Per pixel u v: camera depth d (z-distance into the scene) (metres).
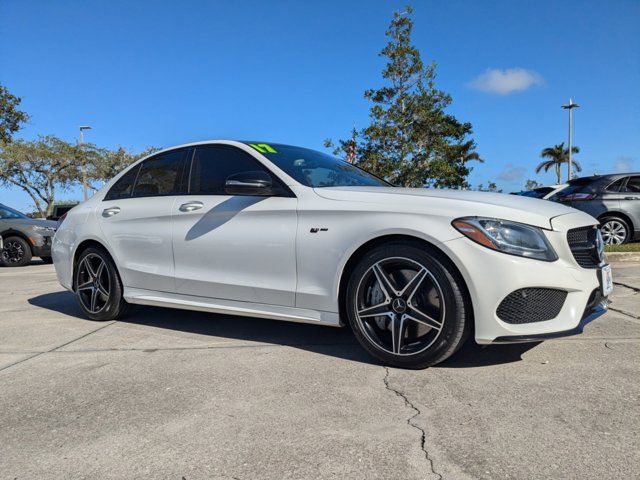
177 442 2.36
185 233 4.12
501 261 2.89
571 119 33.34
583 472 2.00
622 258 8.12
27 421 2.65
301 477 2.03
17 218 11.51
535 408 2.58
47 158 31.08
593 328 4.10
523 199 3.38
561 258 3.00
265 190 3.69
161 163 4.59
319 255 3.43
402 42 17.19
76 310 5.50
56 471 2.14
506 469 2.04
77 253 5.02
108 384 3.13
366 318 3.31
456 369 3.18
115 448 2.32
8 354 3.84
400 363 3.20
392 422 2.48
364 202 3.34
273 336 4.12
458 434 2.33
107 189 5.01
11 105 29.08
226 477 2.05
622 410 2.53
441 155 17.83
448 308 3.01
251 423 2.52
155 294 4.37
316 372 3.21
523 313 2.94
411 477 2.00
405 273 3.19
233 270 3.85
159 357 3.64
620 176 9.70
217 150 4.22
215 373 3.26
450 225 3.00
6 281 8.23
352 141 17.30
